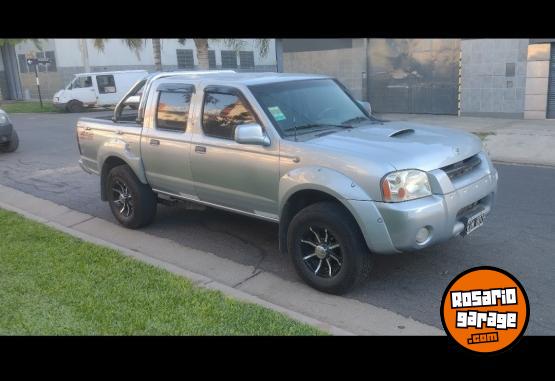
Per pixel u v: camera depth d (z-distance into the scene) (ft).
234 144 17.67
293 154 16.06
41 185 31.76
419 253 18.70
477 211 16.35
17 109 90.79
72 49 109.09
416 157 14.89
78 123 24.61
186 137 19.26
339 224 15.07
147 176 21.36
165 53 113.60
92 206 26.76
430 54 59.31
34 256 18.38
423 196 14.69
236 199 18.25
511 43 52.80
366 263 15.42
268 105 17.37
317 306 15.31
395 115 61.41
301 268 16.42
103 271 16.90
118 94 87.25
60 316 13.93
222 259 19.19
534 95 52.44
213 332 13.04
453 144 16.06
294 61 71.56
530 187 27.61
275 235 21.40
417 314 14.61
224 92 18.22
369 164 14.58
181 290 15.38
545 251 18.65
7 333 13.16
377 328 13.88
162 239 21.42
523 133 44.14
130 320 13.66
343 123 18.44
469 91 56.80
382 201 14.38
